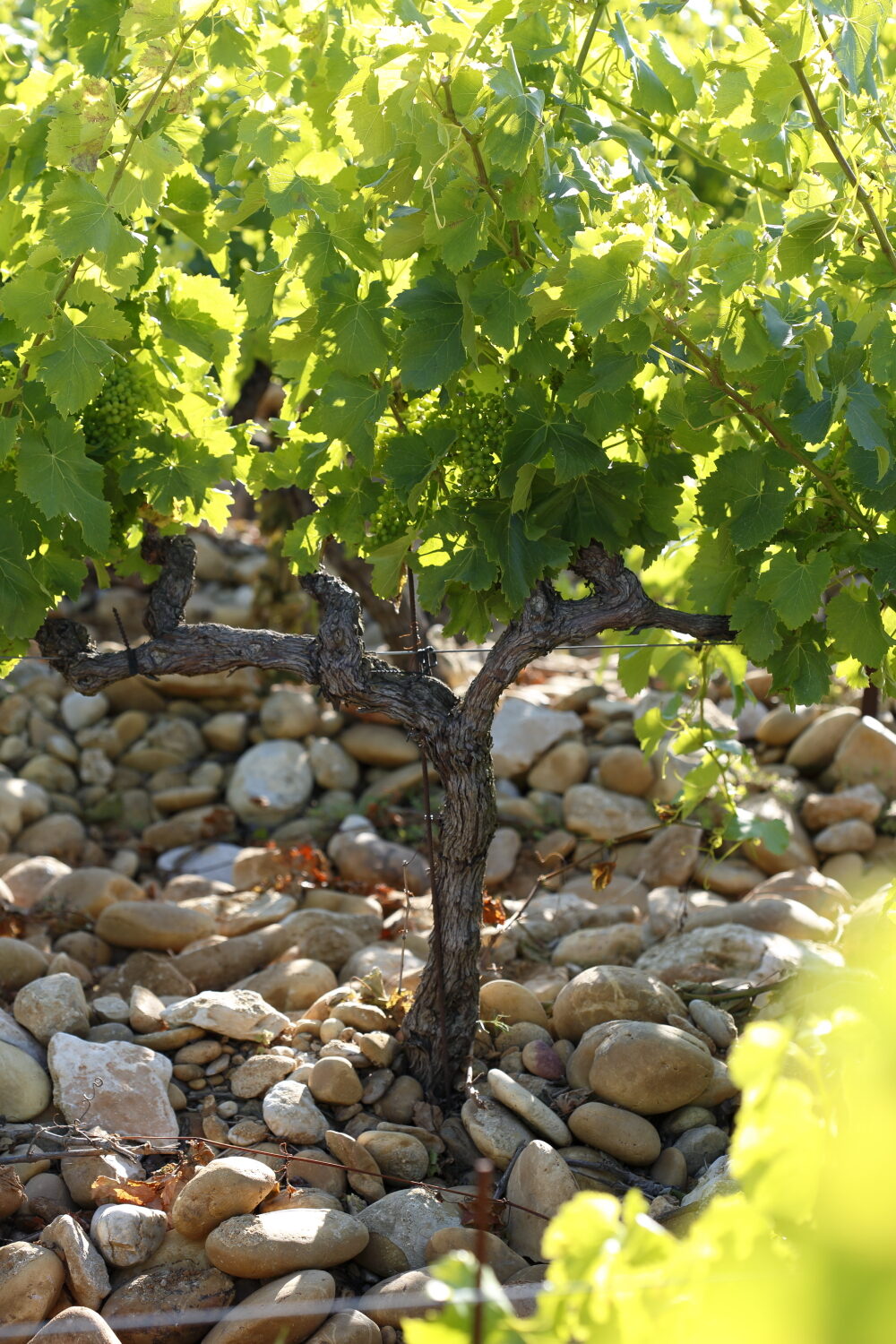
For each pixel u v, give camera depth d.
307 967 3.17
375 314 2.27
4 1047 2.57
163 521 2.75
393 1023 2.80
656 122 2.82
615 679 5.68
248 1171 2.15
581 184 2.07
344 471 2.60
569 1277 1.09
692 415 2.27
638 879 3.94
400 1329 1.96
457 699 2.57
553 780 4.65
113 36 2.51
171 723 5.34
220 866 4.39
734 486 2.24
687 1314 1.05
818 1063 1.27
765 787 4.24
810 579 2.21
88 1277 2.03
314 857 4.07
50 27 2.91
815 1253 0.91
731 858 3.98
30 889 3.91
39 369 2.25
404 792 4.86
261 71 2.33
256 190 2.35
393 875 4.09
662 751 4.50
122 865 4.41
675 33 3.16
